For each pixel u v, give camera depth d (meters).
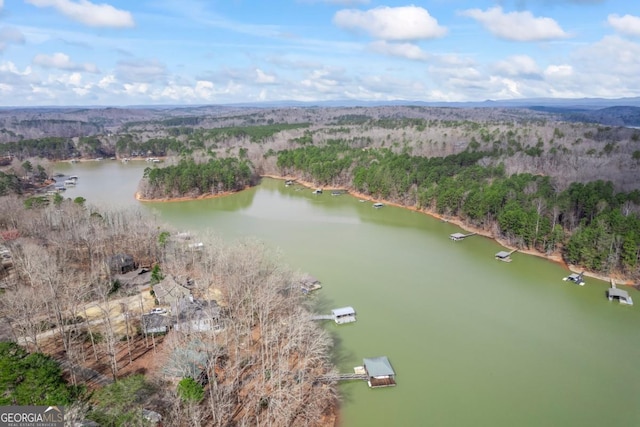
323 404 55.38
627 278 98.44
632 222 101.69
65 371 57.69
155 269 87.00
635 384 63.00
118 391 46.75
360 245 120.75
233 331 67.50
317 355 61.12
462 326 77.94
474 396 59.59
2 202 121.50
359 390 60.12
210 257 88.19
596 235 101.94
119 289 84.00
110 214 118.19
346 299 87.12
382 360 63.62
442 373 64.25
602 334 76.44
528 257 114.00
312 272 100.12
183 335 65.56
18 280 84.81
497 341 73.38
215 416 49.72
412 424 54.19
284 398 53.28
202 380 56.06
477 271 104.00
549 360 68.38
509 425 54.50
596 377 64.44
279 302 70.56
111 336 59.25
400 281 96.81
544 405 58.22
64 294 76.12
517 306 86.25
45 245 100.88
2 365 43.19
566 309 85.44
